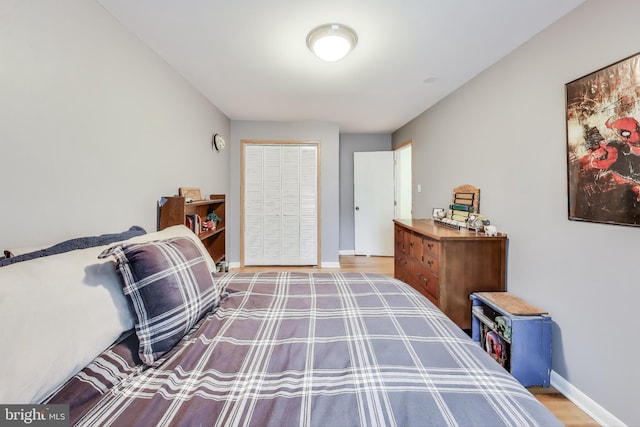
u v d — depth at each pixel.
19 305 0.60
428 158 3.38
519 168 1.94
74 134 1.31
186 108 2.51
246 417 0.60
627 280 1.28
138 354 0.83
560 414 1.45
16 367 0.55
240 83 2.57
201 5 1.50
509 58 2.02
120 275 0.86
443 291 2.06
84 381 0.67
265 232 4.09
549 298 1.70
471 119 2.50
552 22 1.65
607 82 1.34
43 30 1.15
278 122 3.98
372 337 0.94
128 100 1.71
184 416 0.60
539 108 1.77
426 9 1.53
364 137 4.93
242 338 0.94
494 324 1.80
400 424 0.58
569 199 1.55
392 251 4.86
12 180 1.04
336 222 4.12
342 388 0.69
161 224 2.04
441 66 2.24
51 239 1.20
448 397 0.66
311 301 1.26
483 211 2.34
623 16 1.28
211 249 3.06
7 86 1.02
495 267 2.08
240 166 3.97
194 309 0.99
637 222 1.22
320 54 1.87
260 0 1.46
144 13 1.56
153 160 1.98
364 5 1.50
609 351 1.35
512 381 0.73
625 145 1.27
